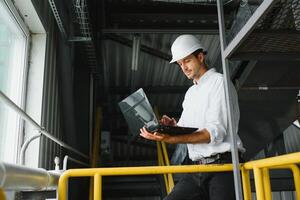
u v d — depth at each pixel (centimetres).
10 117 246
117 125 571
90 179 311
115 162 596
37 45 277
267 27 162
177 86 518
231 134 155
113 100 538
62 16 259
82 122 355
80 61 365
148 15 359
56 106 314
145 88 514
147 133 157
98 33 354
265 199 147
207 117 167
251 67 309
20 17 254
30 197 206
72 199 335
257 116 378
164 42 425
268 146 475
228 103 159
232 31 256
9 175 103
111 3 355
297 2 151
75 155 333
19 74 261
